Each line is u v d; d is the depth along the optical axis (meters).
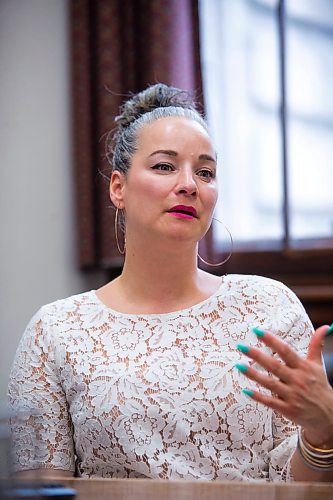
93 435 4.73
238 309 5.00
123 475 4.69
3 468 3.17
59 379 4.98
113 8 8.59
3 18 8.66
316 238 8.80
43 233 8.70
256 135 8.90
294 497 3.29
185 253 4.92
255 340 4.89
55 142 8.81
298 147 8.83
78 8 8.67
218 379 4.70
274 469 4.59
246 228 8.94
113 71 8.58
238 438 4.64
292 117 8.83
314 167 8.80
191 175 4.86
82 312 5.08
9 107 8.62
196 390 4.68
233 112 8.94
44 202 8.72
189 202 4.82
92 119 8.66
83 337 4.97
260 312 5.00
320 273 8.77
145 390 4.68
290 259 8.81
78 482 3.69
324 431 3.91
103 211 8.61
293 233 8.88
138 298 5.07
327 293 8.37
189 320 4.95
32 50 8.77
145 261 4.98
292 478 4.23
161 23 8.44
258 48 8.89
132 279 5.09
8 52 8.66
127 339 4.91
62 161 8.84
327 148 8.78
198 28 8.55
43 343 5.03
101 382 4.77
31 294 8.59
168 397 4.66
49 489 3.18
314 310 8.48
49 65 8.83
